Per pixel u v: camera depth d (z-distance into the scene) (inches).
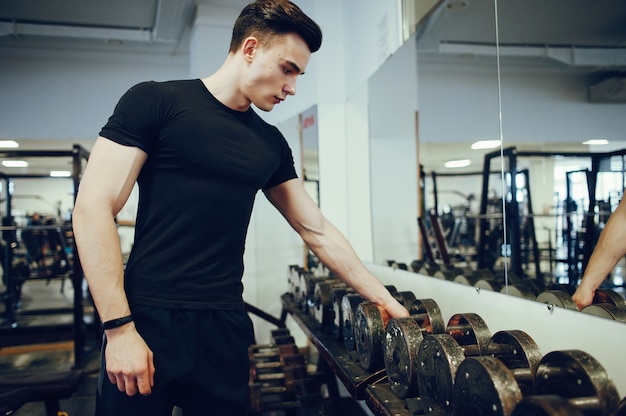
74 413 107.8
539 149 67.0
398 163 112.3
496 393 29.8
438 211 107.7
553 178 65.1
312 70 120.1
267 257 149.5
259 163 41.2
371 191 116.2
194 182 37.9
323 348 68.2
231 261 41.2
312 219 49.4
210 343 39.1
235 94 39.3
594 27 53.4
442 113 92.0
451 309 66.2
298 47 38.5
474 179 92.5
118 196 35.0
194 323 38.0
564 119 59.4
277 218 148.7
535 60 64.4
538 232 69.9
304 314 93.3
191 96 38.4
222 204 39.0
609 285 49.8
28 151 135.7
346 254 50.9
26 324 192.1
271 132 44.6
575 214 59.5
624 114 49.8
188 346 37.8
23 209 312.3
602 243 51.4
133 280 37.2
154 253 37.5
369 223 116.1
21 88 172.7
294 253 145.8
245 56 38.5
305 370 84.4
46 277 200.8
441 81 90.5
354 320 59.5
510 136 73.7
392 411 43.0
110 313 33.7
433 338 40.2
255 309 116.7
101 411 37.1
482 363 31.9
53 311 205.3
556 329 44.7
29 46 165.0
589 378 30.9
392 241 116.0
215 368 39.6
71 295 271.0
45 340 173.9
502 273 75.2
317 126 117.6
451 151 95.0
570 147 58.9
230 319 40.5
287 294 115.6
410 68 98.0
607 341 38.4
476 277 70.9
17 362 150.9
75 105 177.0
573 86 57.6
